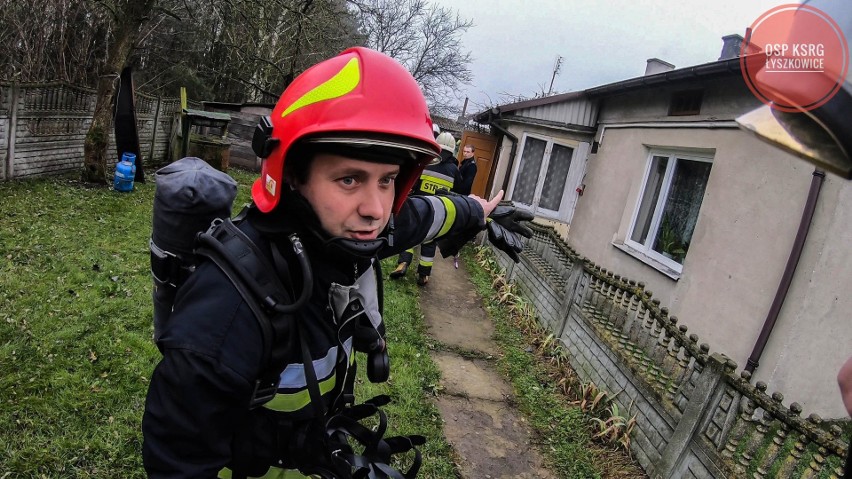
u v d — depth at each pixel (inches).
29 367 118.3
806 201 161.6
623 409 141.2
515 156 395.2
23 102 284.0
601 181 305.0
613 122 312.8
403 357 169.0
